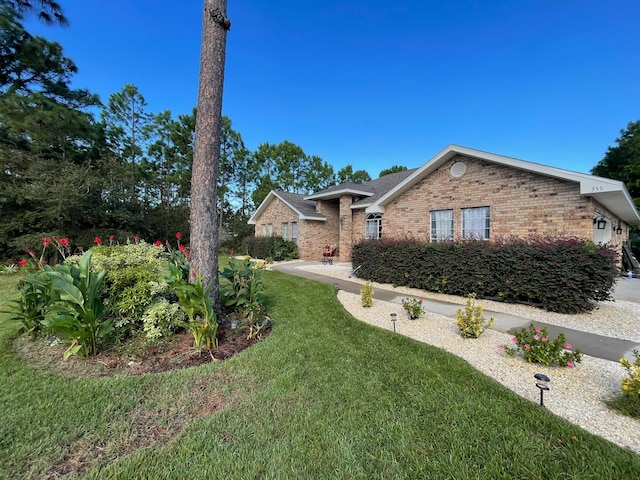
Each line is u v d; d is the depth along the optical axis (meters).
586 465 1.96
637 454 2.06
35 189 12.52
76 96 14.96
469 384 3.06
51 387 2.98
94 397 2.80
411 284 8.58
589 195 7.32
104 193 15.24
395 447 2.14
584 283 5.72
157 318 3.96
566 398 2.84
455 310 6.29
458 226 10.02
